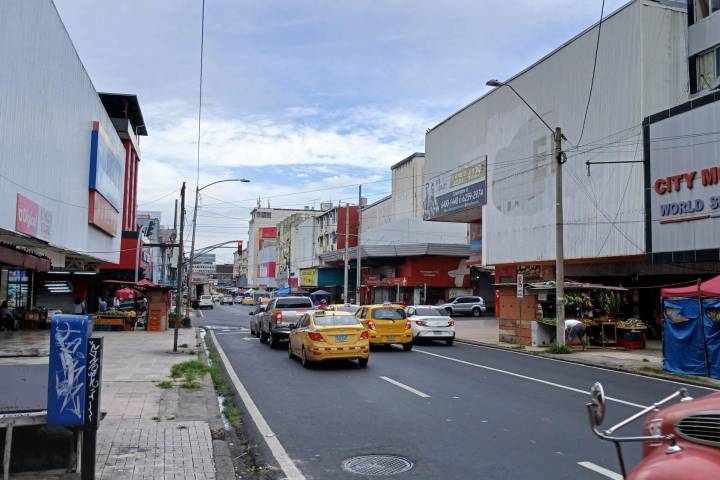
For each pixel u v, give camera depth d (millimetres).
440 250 53562
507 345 23281
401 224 57000
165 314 30328
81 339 5801
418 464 6902
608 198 26453
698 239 20797
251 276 135125
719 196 20109
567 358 18984
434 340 25359
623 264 29391
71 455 6152
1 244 18297
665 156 22297
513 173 33938
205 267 163625
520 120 33312
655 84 25109
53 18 21812
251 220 140375
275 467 6914
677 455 3359
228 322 41375
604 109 26844
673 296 15781
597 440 7914
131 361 16375
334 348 15500
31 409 6004
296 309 22953
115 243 37188
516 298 23906
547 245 30609
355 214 72438
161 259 79812
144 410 9695
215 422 9062
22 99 18562
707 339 14891
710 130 20547
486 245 36719
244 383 13180
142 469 6488
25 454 6090
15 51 17812
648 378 14875
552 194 30328
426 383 13078
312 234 83062
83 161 27469
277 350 21109
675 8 25781
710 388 13141
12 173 17781
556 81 30234
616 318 24125
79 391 5762
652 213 22719
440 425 8883
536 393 11773
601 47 27109
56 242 23125
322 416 9617
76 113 25812
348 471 6699
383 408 10227
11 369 6062
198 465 6684
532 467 6711
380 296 62406
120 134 47500
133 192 52281
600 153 26922
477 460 7016
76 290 37312
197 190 29812
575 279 32906
